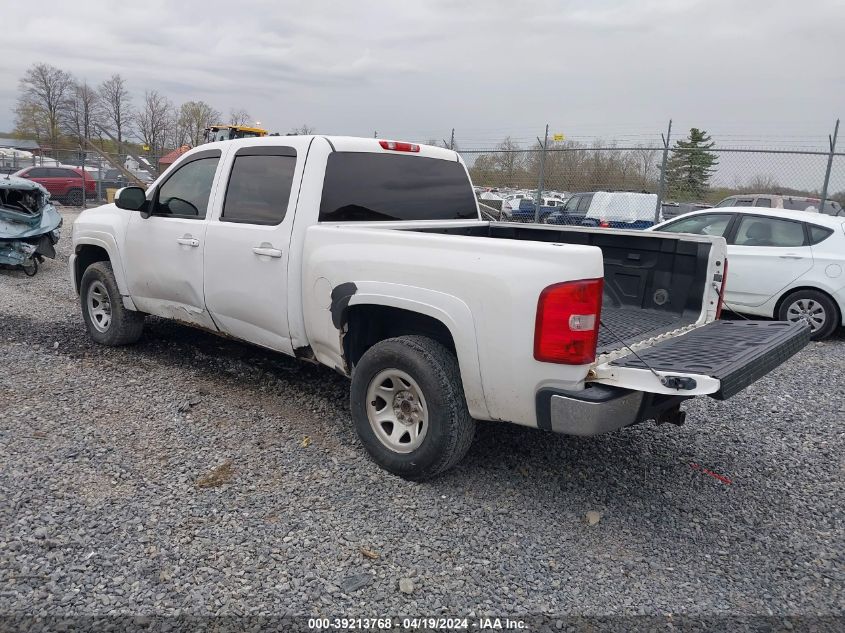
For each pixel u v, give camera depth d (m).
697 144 14.10
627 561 3.26
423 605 2.87
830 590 3.11
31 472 3.82
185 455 4.14
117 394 5.11
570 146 14.80
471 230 5.28
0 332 6.74
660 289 4.59
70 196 27.33
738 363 3.25
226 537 3.28
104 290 6.13
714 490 4.04
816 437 4.91
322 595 2.90
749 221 8.64
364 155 4.67
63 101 62.50
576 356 3.22
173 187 5.42
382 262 3.83
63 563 3.02
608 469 4.23
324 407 4.99
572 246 3.27
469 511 3.63
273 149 4.64
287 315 4.46
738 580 3.16
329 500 3.67
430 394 3.67
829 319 8.01
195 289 5.12
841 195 14.07
